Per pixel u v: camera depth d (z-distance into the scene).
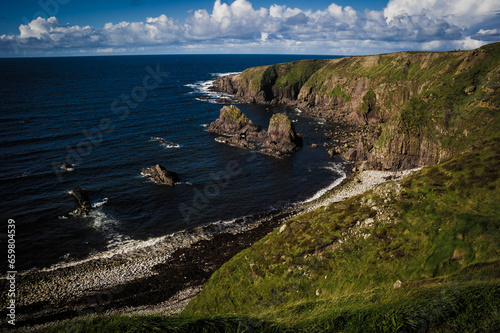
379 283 21.67
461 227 22.92
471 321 9.59
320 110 144.00
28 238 44.44
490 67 79.25
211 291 27.33
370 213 28.39
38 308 32.38
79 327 9.85
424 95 76.62
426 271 21.25
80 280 36.88
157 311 31.34
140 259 41.19
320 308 15.30
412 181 32.03
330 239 26.89
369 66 141.88
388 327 9.72
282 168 75.56
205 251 43.25
